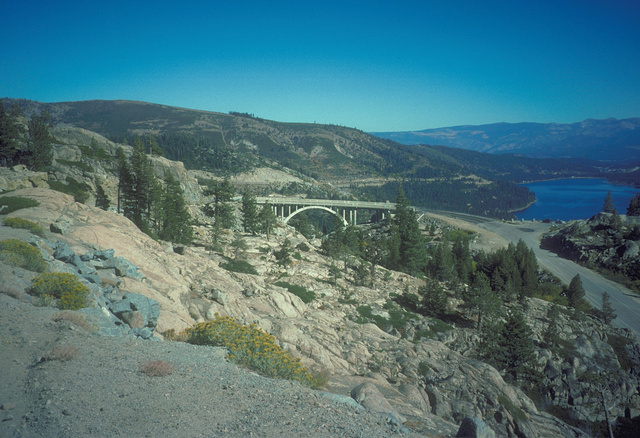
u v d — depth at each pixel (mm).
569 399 62094
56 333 14719
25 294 17578
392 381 35812
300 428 11445
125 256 32062
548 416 41312
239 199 146625
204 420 10898
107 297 22188
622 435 59906
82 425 9523
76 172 98875
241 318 32875
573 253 141875
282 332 33250
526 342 60969
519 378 61812
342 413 13664
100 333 16812
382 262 104500
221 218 107812
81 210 42250
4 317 14789
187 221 79688
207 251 76500
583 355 72188
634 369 73625
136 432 9680
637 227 138000
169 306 26359
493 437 15523
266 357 17719
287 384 15656
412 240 104000
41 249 23609
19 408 9820
